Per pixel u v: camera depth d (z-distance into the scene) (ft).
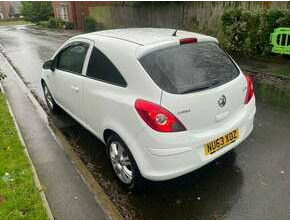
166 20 52.47
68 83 15.26
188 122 10.11
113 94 11.45
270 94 22.35
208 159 10.64
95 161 14.44
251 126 12.66
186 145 10.04
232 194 11.53
